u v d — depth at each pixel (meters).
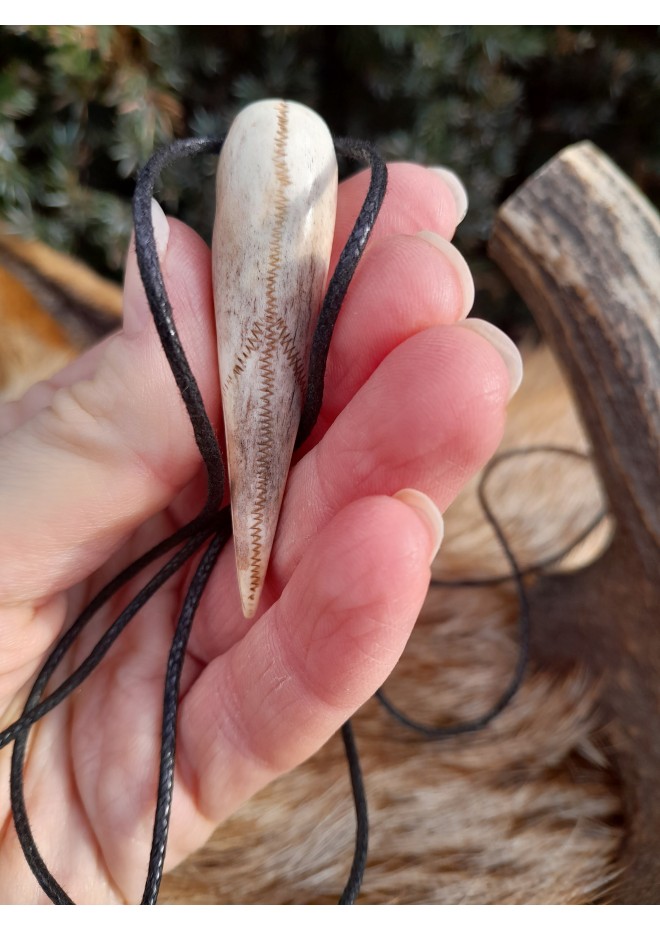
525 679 0.13
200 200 0.18
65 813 0.10
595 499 0.15
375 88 0.17
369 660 0.08
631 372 0.10
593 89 0.18
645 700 0.12
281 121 0.08
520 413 0.16
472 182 0.18
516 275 0.11
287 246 0.08
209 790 0.10
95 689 0.11
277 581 0.09
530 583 0.14
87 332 0.16
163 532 0.11
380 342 0.09
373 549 0.08
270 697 0.09
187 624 0.10
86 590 0.11
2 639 0.09
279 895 0.11
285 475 0.09
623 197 0.11
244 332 0.08
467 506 0.15
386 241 0.09
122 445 0.09
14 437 0.09
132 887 0.10
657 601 0.11
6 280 0.16
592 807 0.12
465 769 0.12
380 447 0.08
